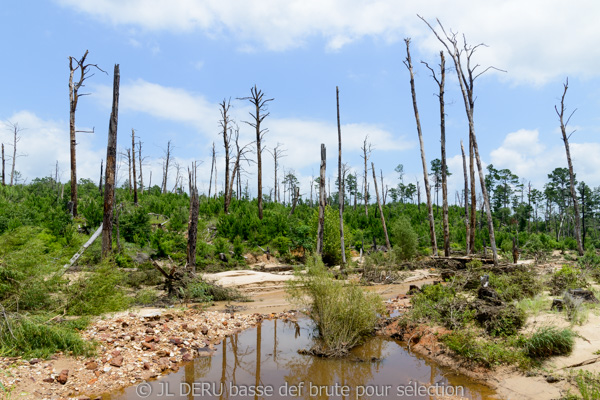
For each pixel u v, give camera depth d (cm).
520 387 618
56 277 848
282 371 736
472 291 1123
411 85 2391
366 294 955
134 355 746
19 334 674
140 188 5403
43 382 595
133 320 912
